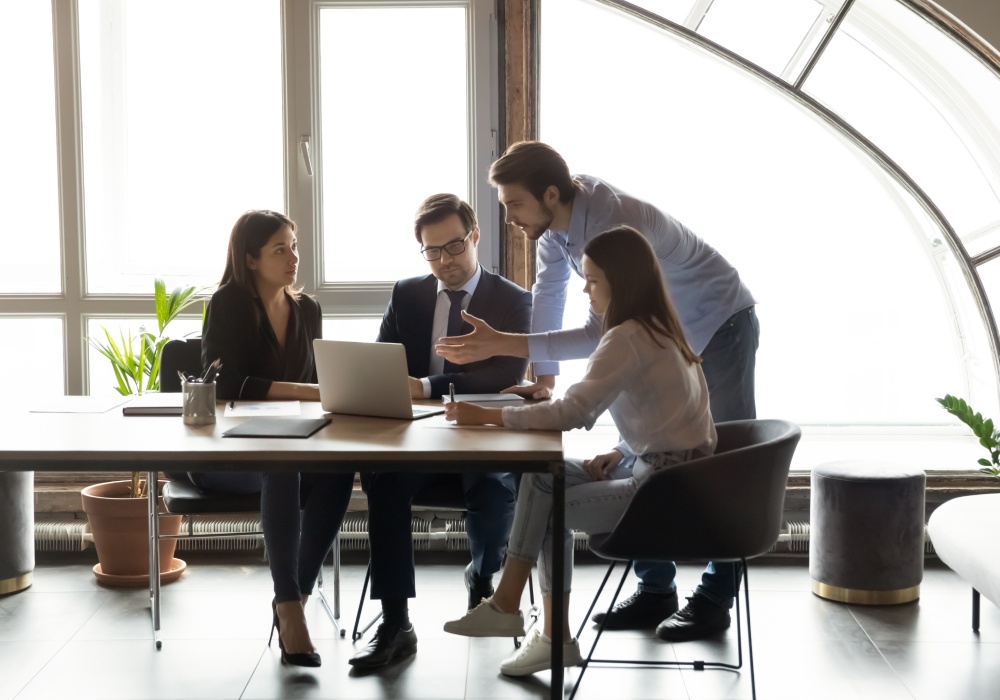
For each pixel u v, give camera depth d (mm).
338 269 3934
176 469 2092
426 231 3045
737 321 2963
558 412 2346
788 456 2387
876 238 4668
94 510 3420
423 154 3902
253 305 3002
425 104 3885
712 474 2293
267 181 3959
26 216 3949
